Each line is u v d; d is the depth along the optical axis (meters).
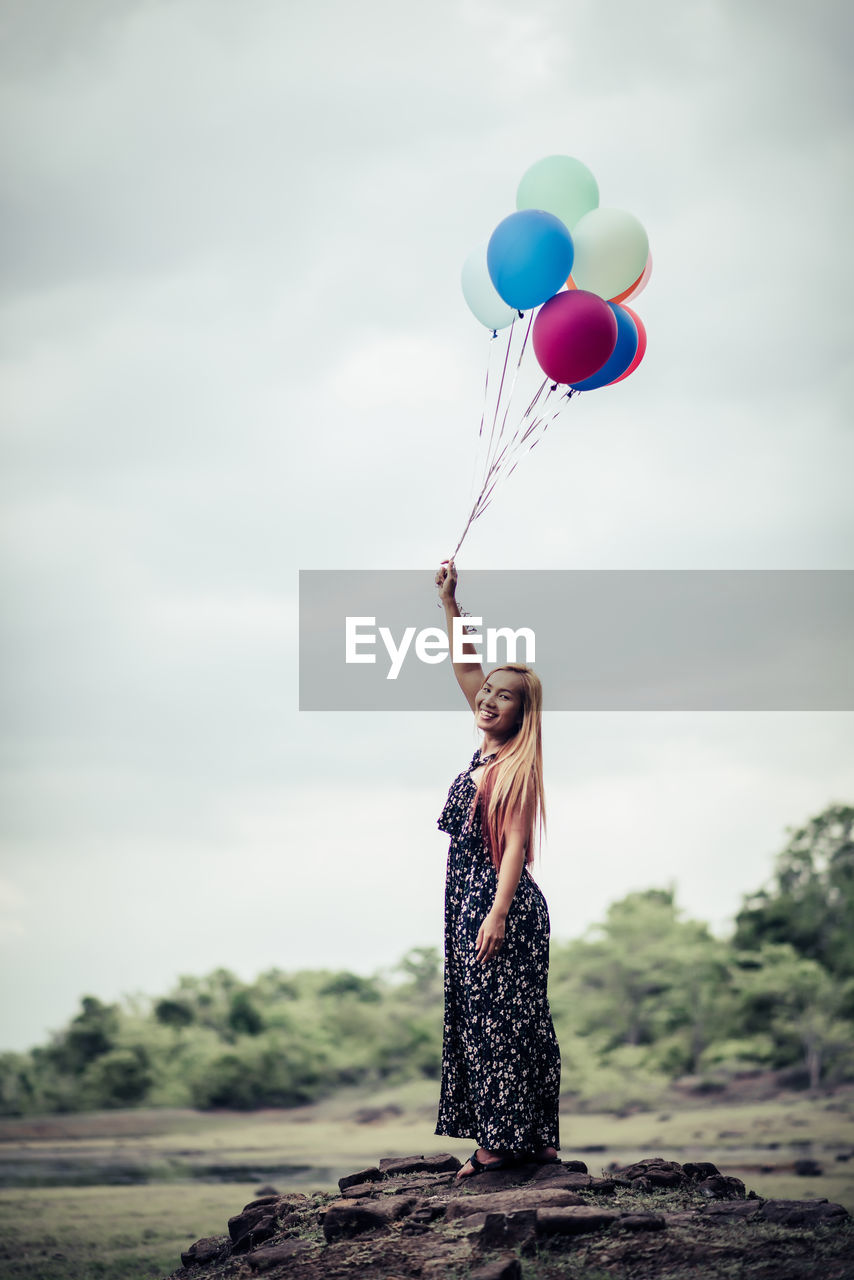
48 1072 58.59
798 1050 51.91
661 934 59.09
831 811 62.47
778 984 52.88
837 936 59.03
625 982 57.91
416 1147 44.16
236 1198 28.52
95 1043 59.75
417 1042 60.00
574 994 59.00
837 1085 49.47
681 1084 51.94
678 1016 56.31
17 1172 37.19
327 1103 57.06
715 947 60.69
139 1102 57.03
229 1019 61.41
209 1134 50.75
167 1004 62.75
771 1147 38.25
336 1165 38.81
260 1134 50.41
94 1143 48.12
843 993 52.34
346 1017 61.47
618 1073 52.97
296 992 66.56
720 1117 45.03
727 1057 53.00
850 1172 30.47
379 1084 59.00
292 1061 58.66
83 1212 25.80
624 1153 38.22
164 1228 23.08
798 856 62.44
